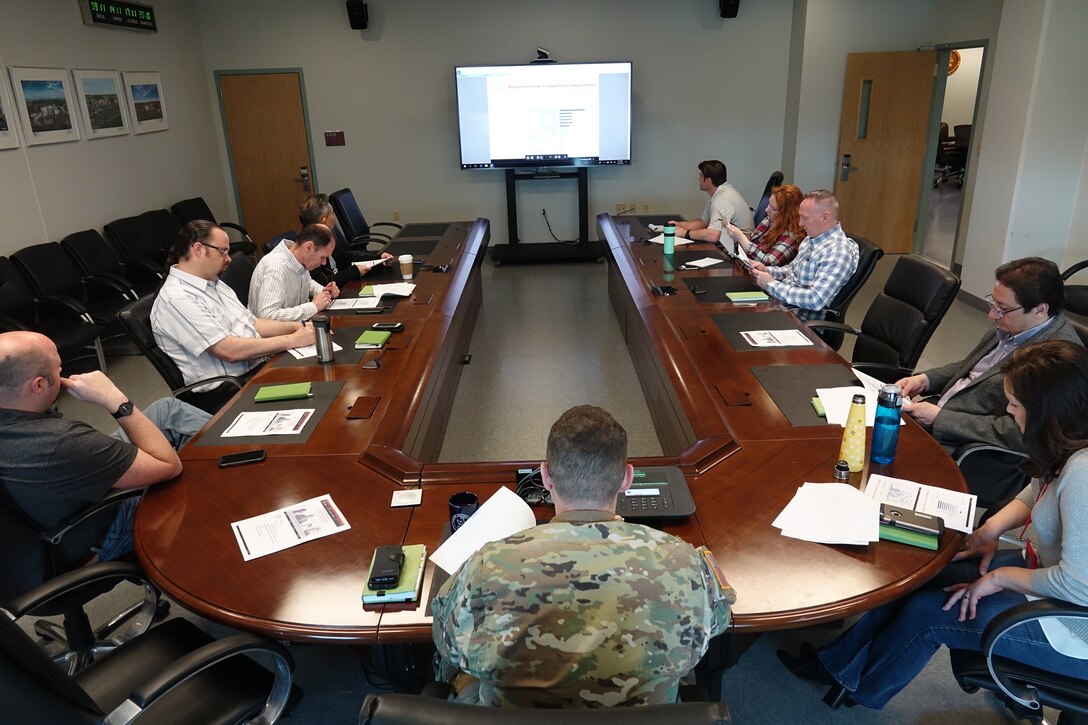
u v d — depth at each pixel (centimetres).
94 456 180
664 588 112
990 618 166
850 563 158
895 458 199
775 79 742
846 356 465
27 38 478
